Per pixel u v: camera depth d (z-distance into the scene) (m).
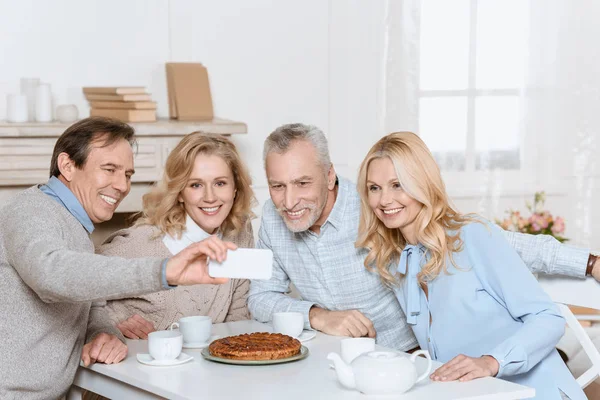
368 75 4.11
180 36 3.81
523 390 1.72
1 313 1.92
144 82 3.77
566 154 4.30
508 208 4.27
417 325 2.22
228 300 2.61
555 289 2.30
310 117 4.06
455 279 2.12
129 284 1.72
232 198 2.56
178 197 2.55
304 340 2.21
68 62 3.65
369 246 2.31
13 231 1.88
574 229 4.33
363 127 4.13
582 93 4.29
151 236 2.55
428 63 4.15
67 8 3.63
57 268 1.76
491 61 4.20
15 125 3.25
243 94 3.94
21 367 1.93
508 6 4.20
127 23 3.72
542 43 4.24
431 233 2.11
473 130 4.21
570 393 2.04
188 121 3.55
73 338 2.04
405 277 2.27
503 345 1.91
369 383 1.66
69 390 2.20
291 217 2.32
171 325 2.28
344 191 2.45
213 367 1.93
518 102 4.24
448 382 1.78
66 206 2.01
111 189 2.03
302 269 2.52
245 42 3.92
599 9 4.27
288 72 4.00
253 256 1.74
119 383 1.97
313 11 4.02
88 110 3.69
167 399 1.79
